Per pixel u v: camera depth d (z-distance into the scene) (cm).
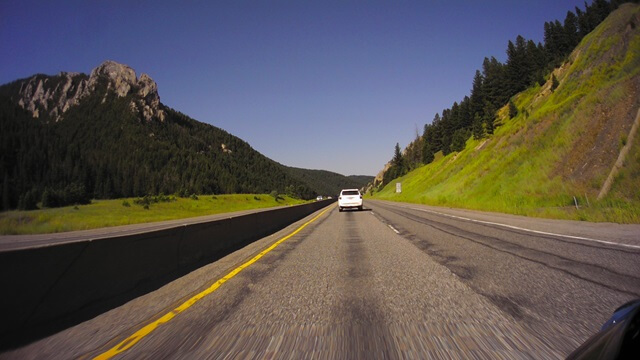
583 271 769
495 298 604
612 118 3133
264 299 641
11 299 475
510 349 404
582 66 5856
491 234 1454
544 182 3309
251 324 511
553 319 495
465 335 448
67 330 498
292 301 625
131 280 718
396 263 945
